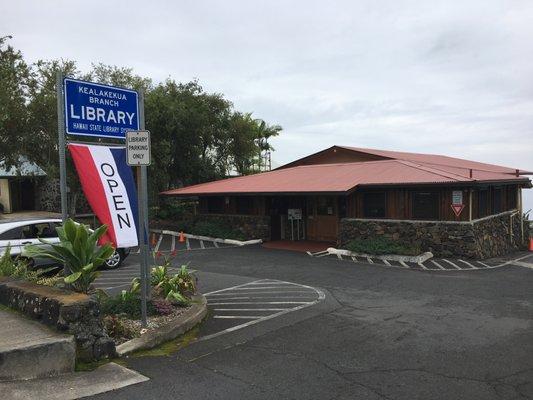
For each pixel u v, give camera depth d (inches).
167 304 299.0
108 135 300.4
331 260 586.6
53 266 480.1
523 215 961.5
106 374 208.1
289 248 701.3
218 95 1131.9
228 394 189.3
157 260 599.5
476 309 336.2
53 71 812.6
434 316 315.9
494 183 665.6
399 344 254.8
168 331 258.8
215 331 280.1
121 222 291.7
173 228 899.4
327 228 764.6
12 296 263.0
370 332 277.9
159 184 1023.6
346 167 809.5
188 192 862.5
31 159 861.8
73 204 918.4
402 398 186.1
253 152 1225.4
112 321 251.3
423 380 204.2
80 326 221.1
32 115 790.5
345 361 228.4
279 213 812.0
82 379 201.3
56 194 1184.2
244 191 749.9
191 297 335.9
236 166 1214.9
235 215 833.5
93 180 285.6
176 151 1050.7
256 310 332.5
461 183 576.1
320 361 228.4
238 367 220.1
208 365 222.8
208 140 1112.2
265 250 689.0
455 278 466.6
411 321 302.8
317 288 416.8
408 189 631.8
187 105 1043.9
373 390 193.8
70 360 209.3
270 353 240.4
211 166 1124.5
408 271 508.4
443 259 583.8
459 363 224.8
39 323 234.5
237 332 277.7
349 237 677.9
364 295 385.4
